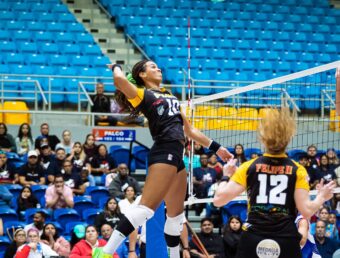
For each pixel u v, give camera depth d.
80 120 21.56
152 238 7.60
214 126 16.72
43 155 17.02
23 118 20.53
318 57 25.69
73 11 27.31
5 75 19.92
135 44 24.97
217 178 15.76
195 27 26.69
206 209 15.77
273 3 28.88
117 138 19.83
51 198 15.03
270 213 5.23
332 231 14.22
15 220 14.56
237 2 28.50
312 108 20.39
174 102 6.29
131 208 6.07
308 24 27.64
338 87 7.44
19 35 24.47
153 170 6.05
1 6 26.14
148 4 27.70
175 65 23.83
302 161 15.98
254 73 23.95
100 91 20.34
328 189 5.18
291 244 5.18
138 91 6.16
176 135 6.14
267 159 5.33
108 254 5.93
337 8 29.69
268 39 26.55
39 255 11.85
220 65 24.23
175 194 6.58
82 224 14.30
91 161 17.30
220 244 13.66
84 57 23.73
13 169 16.58
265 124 5.34
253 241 5.22
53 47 24.05
